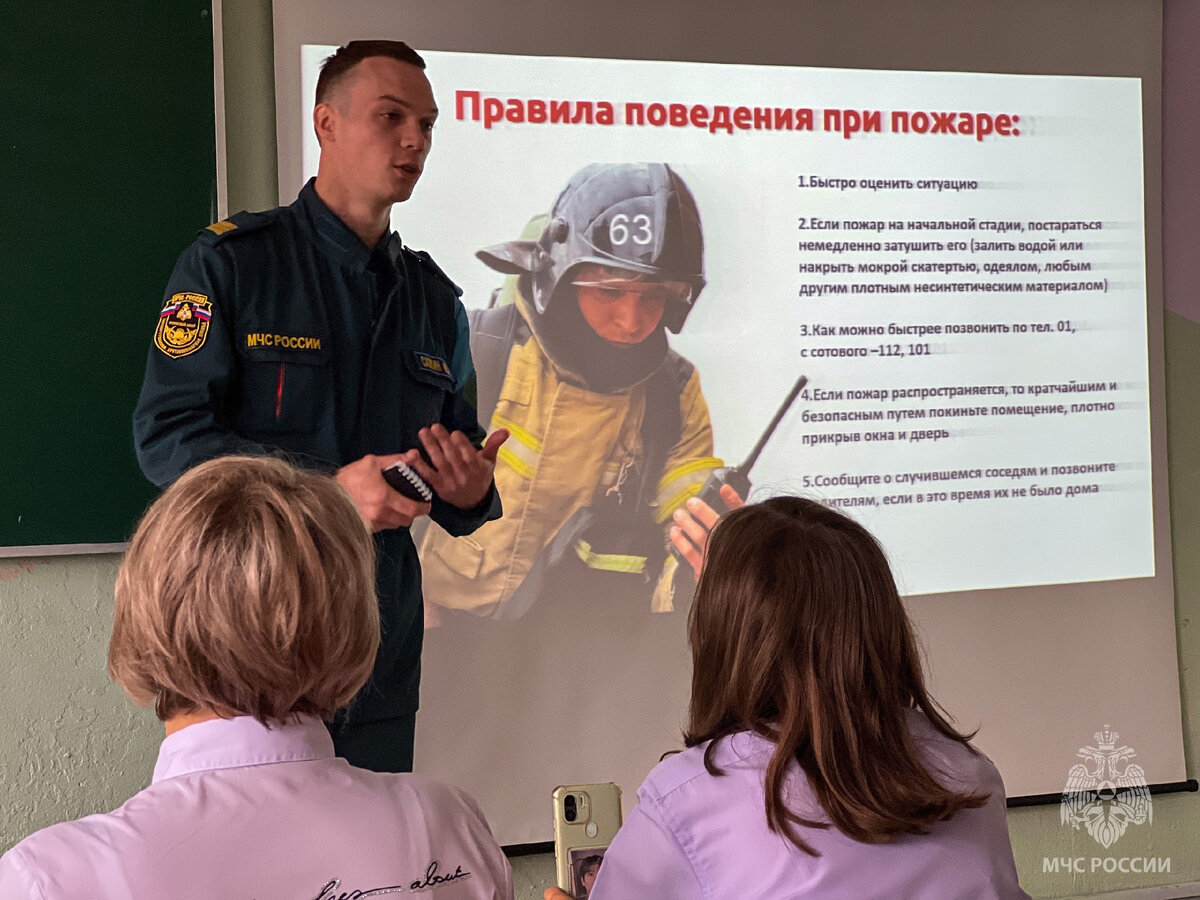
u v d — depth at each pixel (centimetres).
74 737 235
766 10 270
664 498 266
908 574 284
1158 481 301
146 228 232
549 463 259
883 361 281
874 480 281
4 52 222
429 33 249
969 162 286
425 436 187
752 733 114
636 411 264
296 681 85
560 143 258
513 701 259
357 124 204
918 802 106
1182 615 307
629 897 113
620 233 262
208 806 82
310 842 83
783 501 122
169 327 183
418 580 201
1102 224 296
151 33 231
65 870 76
